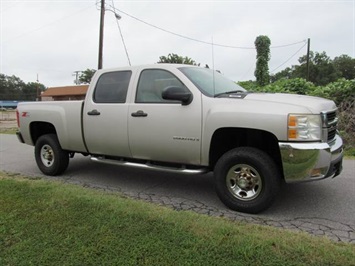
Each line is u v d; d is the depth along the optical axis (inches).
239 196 148.6
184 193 179.9
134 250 105.6
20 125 234.5
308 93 365.1
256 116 137.4
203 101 152.7
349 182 196.1
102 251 105.3
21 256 103.2
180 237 113.9
